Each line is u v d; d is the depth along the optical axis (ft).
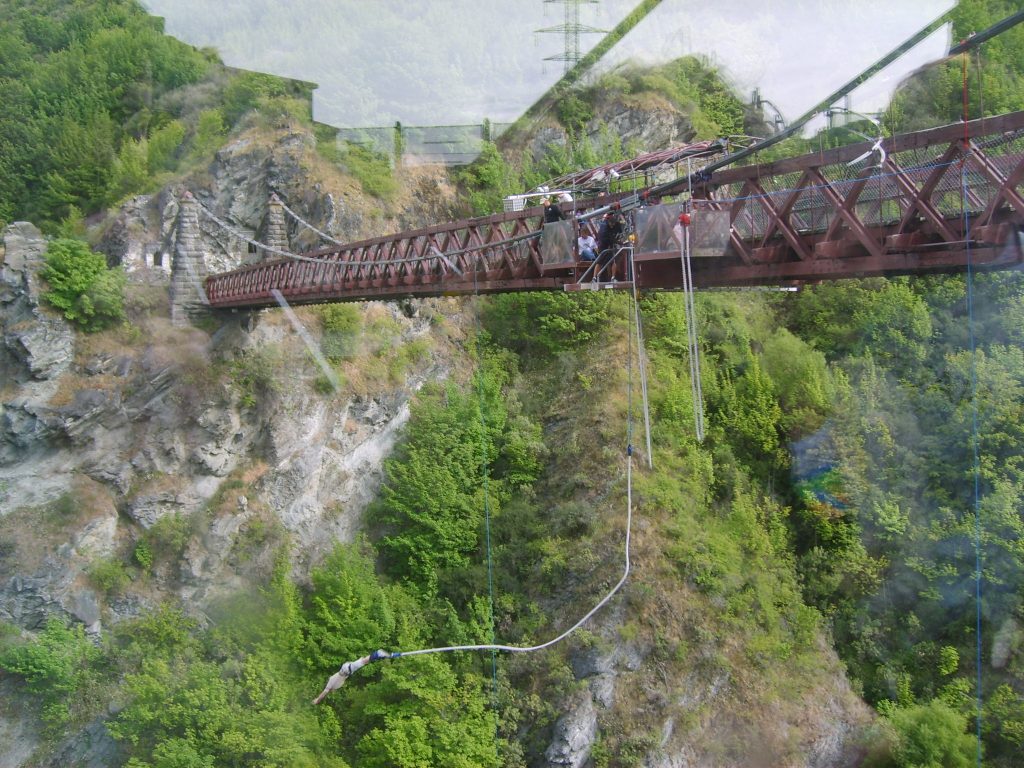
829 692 75.36
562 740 74.84
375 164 123.34
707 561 81.15
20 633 89.15
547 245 56.24
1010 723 69.00
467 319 107.76
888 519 79.41
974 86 87.56
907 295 88.33
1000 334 82.58
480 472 94.89
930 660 74.43
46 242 103.60
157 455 98.22
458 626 83.92
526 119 127.95
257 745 75.61
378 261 77.41
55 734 83.10
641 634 78.84
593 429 92.84
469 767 74.49
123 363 101.50
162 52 137.80
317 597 88.17
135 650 87.56
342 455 99.50
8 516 93.66
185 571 93.30
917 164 45.47
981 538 75.51
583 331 102.53
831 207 45.78
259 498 97.86
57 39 142.92
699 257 48.75
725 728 75.31
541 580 85.05
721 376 93.50
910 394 84.38
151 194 119.24
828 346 91.04
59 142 128.06
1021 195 39.96
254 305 99.55
